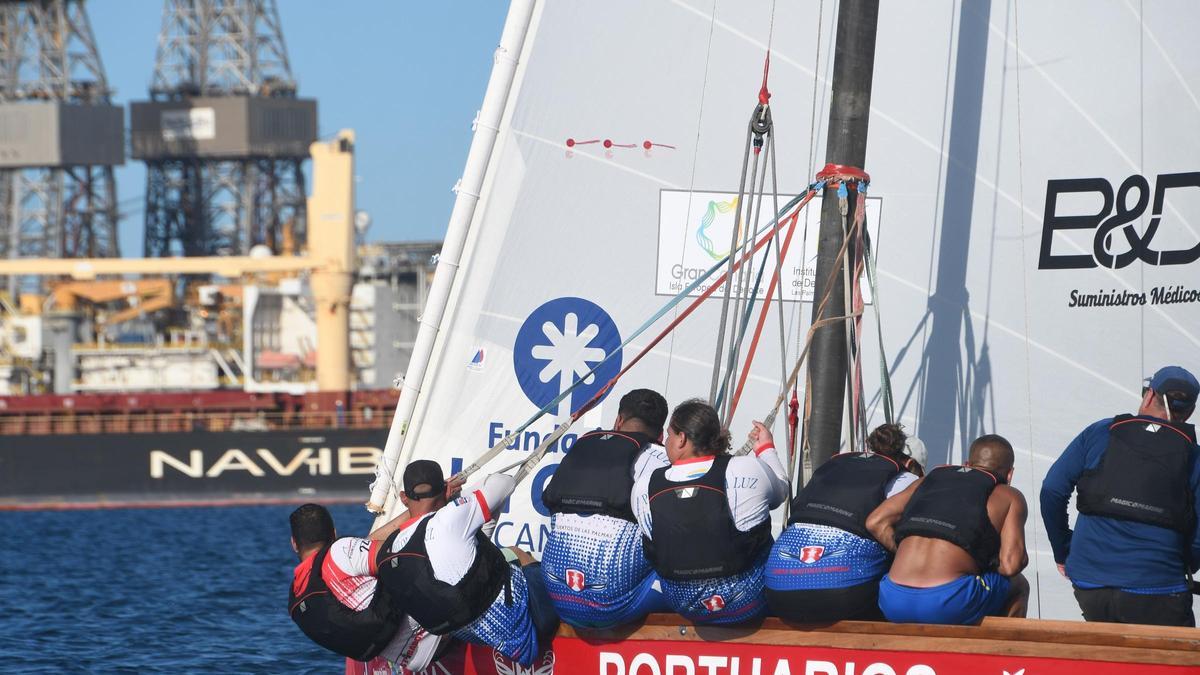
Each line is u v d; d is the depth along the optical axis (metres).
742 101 29.95
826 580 22.50
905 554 22.34
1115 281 29.78
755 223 28.66
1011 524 22.25
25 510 185.12
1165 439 23.44
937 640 22.36
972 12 30.06
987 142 29.95
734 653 23.59
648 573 23.84
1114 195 29.77
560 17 29.67
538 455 28.19
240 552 109.69
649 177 29.97
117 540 126.06
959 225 29.97
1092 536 23.89
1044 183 29.86
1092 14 29.80
